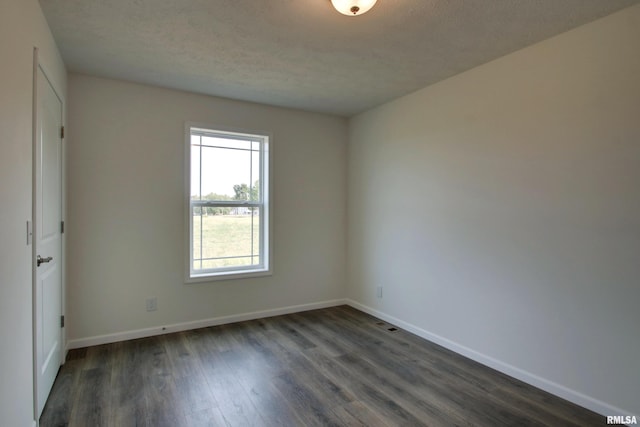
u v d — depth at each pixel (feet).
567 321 7.73
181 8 6.90
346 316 13.52
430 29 7.66
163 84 11.09
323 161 14.49
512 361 8.79
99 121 10.54
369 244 13.79
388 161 12.82
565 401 7.67
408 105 11.96
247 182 13.37
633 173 6.75
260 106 13.12
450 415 7.14
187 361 9.48
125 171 10.91
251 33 7.88
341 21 7.36
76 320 10.30
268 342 10.88
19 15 5.52
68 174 10.12
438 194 10.85
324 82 10.89
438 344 10.78
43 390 7.20
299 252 14.07
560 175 7.84
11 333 5.13
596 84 7.24
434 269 10.98
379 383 8.41
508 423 6.89
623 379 6.89
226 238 12.96
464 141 10.01
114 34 7.94
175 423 6.78
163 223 11.47
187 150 11.79
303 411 7.23
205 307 12.27
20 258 5.57
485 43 8.28
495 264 9.19
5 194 4.90
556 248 7.91
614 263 7.01
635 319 6.74
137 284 11.12
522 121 8.57
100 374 8.69
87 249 10.43
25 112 5.85
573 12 6.95
